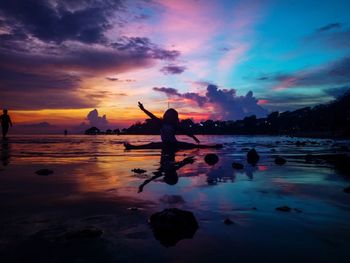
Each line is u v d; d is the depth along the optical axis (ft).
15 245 6.95
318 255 6.55
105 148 42.55
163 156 30.37
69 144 52.54
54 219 8.94
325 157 28.99
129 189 13.41
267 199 11.57
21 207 10.30
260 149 40.88
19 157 28.50
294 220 8.96
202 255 6.48
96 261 6.15
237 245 7.04
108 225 8.38
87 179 16.10
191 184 14.66
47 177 16.66
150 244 7.04
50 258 6.29
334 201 11.31
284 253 6.63
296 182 15.33
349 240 7.41
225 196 12.06
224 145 51.03
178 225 8.07
